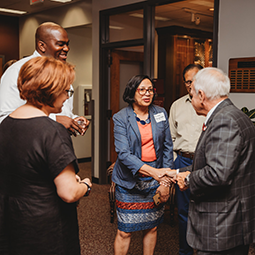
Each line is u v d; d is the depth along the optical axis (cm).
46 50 210
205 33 725
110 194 363
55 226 131
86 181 146
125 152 214
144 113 228
